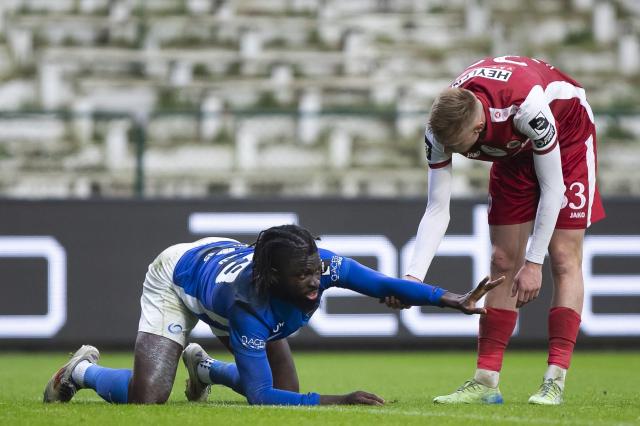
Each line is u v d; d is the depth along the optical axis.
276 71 65.94
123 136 52.56
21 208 36.22
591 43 70.94
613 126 54.69
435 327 36.94
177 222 36.56
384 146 55.91
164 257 16.75
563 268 16.91
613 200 37.06
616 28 71.75
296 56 66.81
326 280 15.30
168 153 53.19
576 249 16.94
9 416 14.87
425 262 16.50
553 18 72.00
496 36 70.44
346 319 36.69
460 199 36.66
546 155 15.73
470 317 37.00
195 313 16.27
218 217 36.59
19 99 61.88
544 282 36.97
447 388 23.44
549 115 15.62
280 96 62.34
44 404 16.95
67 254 36.38
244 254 15.92
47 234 36.31
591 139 17.09
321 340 36.66
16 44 65.62
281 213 36.59
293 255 14.42
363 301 36.72
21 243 36.19
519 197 16.92
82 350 17.55
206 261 16.16
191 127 56.62
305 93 62.47
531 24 71.56
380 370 29.91
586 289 37.09
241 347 15.03
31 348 36.44
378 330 36.75
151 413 14.87
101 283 36.44
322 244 36.59
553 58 68.81
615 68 68.75
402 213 36.88
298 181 51.66
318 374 28.39
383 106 61.78
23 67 64.44
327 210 36.69
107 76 65.56
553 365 16.86
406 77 65.94
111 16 69.81
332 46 68.81
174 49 68.38
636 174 52.91
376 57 67.06
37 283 36.22
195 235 36.56
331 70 66.56
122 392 16.47
